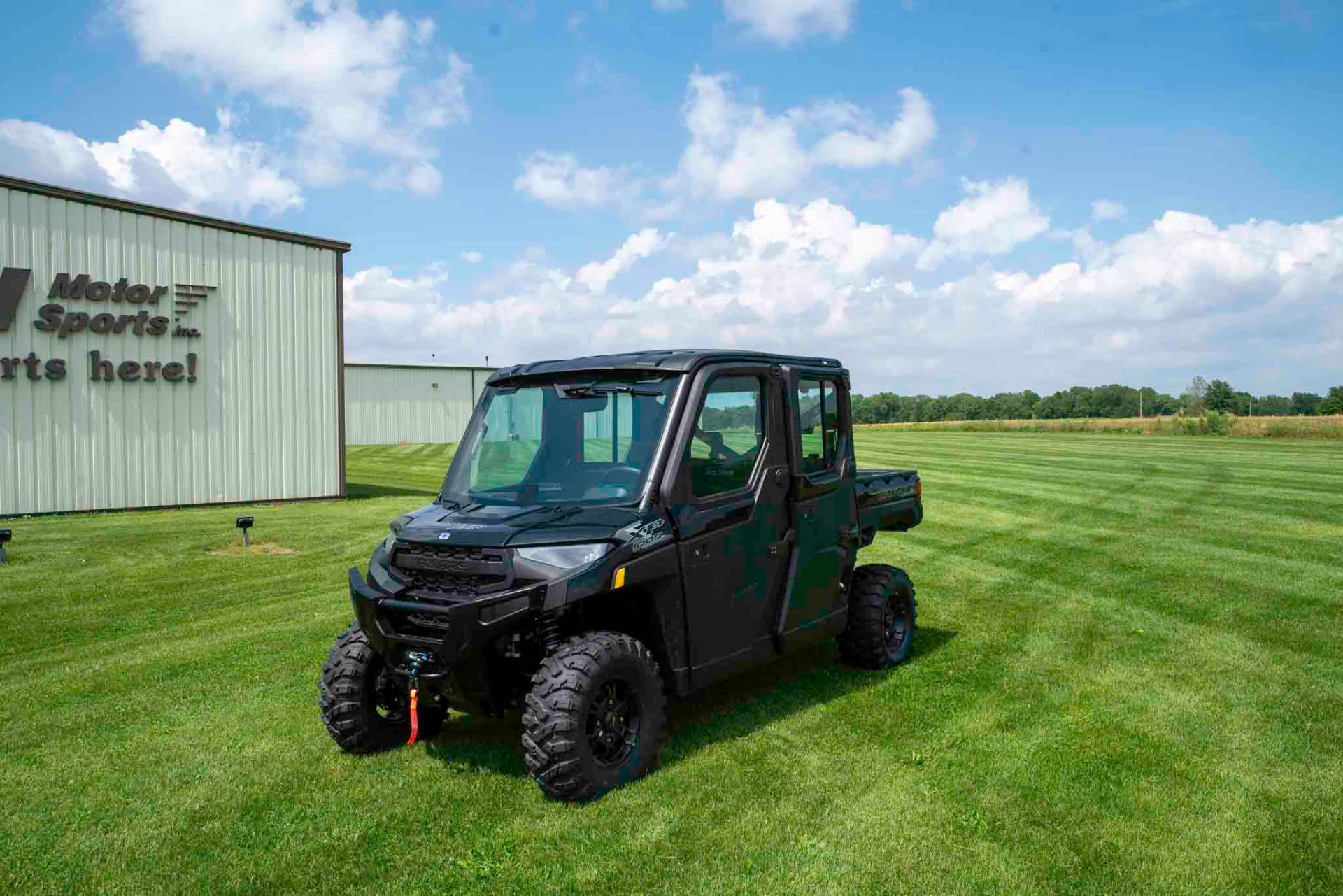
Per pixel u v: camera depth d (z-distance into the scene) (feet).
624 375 16.75
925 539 45.83
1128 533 47.42
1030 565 38.09
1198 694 20.29
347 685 16.48
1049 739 17.34
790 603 18.78
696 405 16.37
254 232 64.85
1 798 15.21
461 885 12.08
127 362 59.00
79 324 56.85
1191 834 13.43
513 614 13.92
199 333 62.18
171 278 60.95
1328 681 21.31
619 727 15.19
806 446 19.57
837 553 20.45
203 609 30.40
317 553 42.16
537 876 12.25
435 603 14.57
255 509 61.72
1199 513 54.80
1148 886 11.98
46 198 55.52
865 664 21.98
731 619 17.22
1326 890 11.87
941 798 14.64
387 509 62.34
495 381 18.20
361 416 195.93
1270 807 14.37
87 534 47.39
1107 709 19.22
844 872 12.29
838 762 16.12
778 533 18.44
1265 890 11.88
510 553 14.35
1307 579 34.06
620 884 12.01
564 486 16.35
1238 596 31.22
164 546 43.88
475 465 17.39
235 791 15.35
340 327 70.13
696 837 13.26
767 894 11.75
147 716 19.49
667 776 15.43
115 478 58.59
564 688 14.07
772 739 17.28
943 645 24.75
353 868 12.62
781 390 18.76
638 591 15.42
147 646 25.52
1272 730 17.92
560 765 13.92
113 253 58.34
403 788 15.33
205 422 62.75
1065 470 88.28
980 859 12.66
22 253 54.54
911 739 17.35
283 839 13.53
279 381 66.59
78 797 15.24
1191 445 136.56
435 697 15.66
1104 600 30.83
